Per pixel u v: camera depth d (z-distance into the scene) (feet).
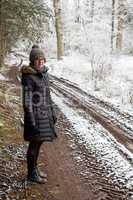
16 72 68.90
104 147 26.50
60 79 65.51
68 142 27.48
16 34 61.46
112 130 31.40
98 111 39.04
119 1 108.47
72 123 33.19
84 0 136.87
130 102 45.24
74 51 123.13
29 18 55.26
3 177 19.17
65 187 19.45
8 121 29.78
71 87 55.88
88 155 24.72
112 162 23.47
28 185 18.92
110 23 114.52
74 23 133.59
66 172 21.54
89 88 55.83
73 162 23.31
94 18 114.01
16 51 116.98
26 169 20.88
